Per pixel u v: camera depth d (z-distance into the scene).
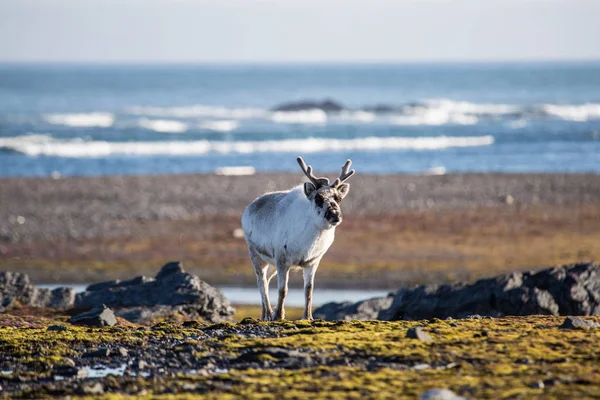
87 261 122.81
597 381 36.78
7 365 43.47
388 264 119.44
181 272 79.25
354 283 110.88
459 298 76.81
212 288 76.88
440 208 154.88
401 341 44.59
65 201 160.38
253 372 40.06
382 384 37.44
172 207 156.00
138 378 40.16
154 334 50.22
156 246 130.50
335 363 41.28
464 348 42.91
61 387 38.56
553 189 173.25
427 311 77.25
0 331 52.84
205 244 131.62
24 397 37.62
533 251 124.88
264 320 57.41
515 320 51.03
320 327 49.72
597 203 159.25
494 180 184.62
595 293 75.12
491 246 128.25
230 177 190.38
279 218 55.59
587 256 121.00
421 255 124.00
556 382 36.88
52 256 125.00
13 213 149.38
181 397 36.50
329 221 52.25
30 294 76.00
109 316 62.75
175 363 42.78
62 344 47.94
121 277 115.31
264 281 59.66
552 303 74.62
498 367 39.44
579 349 42.22
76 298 76.50
